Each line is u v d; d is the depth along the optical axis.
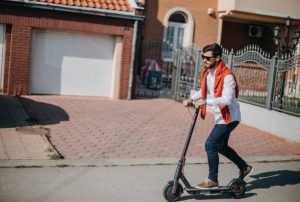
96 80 14.66
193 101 5.63
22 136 8.41
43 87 14.01
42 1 13.27
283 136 10.27
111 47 14.64
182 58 15.49
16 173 6.12
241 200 5.65
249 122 11.54
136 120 11.11
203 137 9.69
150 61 19.19
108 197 5.43
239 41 22.44
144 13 19.86
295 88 10.16
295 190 6.21
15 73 13.39
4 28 13.20
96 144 8.30
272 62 10.77
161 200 5.45
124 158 7.39
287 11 20.41
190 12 20.78
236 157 5.70
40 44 13.74
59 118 10.52
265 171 7.17
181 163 5.32
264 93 11.09
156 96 16.19
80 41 14.22
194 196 5.64
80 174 6.30
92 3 14.01
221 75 5.26
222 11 20.78
